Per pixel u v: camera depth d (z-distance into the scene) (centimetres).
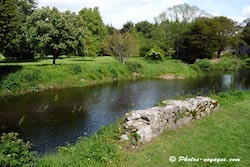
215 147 1084
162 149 1073
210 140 1162
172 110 1364
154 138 1206
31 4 4100
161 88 3466
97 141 1108
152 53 5462
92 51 5525
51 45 3519
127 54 4947
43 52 3725
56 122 1925
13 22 2823
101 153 986
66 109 2298
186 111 1457
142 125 1206
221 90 3366
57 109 2294
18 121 1941
